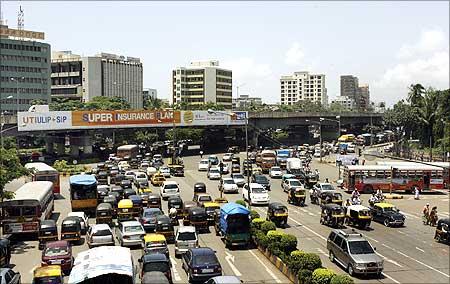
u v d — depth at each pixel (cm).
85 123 10219
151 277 2506
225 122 12506
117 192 6006
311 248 4125
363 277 3356
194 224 4656
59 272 2888
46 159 10656
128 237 3997
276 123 14500
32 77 19450
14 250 4159
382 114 19000
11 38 19200
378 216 5266
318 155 12719
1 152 4700
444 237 4366
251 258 3791
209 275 3073
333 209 5000
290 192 6394
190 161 11400
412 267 3622
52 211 5638
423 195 7288
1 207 4462
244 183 7469
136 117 10881
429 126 13912
